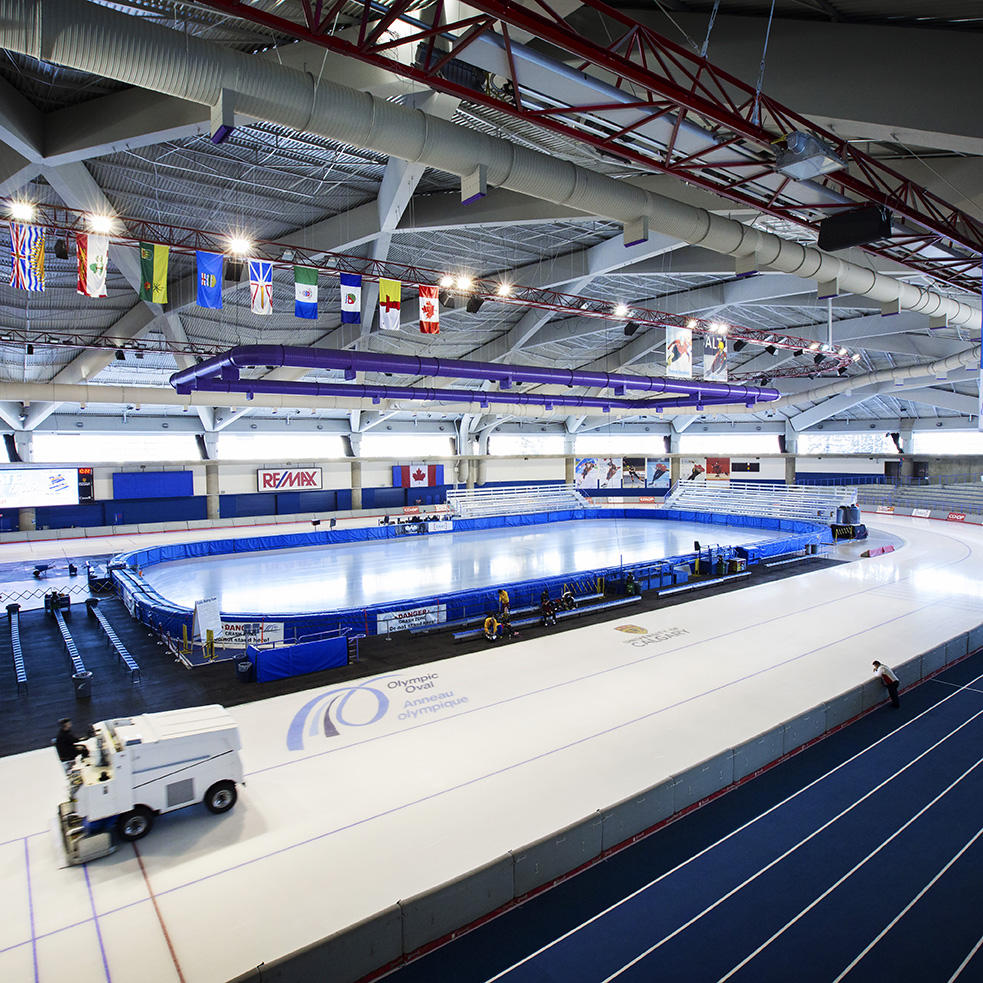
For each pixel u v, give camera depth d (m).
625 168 17.58
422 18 11.65
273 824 10.34
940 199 15.12
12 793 11.46
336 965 7.43
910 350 37.16
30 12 8.55
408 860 9.35
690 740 13.20
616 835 10.01
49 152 14.30
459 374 29.20
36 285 14.39
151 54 9.41
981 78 10.70
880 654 18.81
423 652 19.34
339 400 42.84
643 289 31.91
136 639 20.66
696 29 12.17
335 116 11.05
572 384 33.19
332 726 14.12
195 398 36.47
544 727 13.93
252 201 19.98
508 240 24.73
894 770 12.37
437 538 46.03
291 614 21.16
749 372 48.69
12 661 18.45
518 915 8.60
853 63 11.49
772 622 22.34
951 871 9.28
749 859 9.68
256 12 8.02
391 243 24.86
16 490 42.91
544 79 10.65
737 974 7.45
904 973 7.41
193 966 7.44
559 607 24.19
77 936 7.94
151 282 15.09
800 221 14.64
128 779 9.70
